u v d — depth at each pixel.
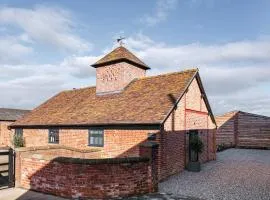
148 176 10.98
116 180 10.05
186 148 17.03
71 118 19.30
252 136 28.94
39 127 21.53
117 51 21.52
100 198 9.79
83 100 22.39
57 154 15.48
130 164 10.39
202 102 19.91
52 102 25.77
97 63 21.61
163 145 14.21
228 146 29.38
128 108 16.89
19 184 11.70
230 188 12.16
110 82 20.98
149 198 10.21
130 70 20.95
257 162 19.75
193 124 18.23
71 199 9.87
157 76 19.94
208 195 11.00
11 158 11.77
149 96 17.34
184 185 12.73
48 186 10.62
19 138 22.72
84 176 9.81
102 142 16.78
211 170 16.61
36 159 11.14
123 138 15.62
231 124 29.95
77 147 18.30
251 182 13.37
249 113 29.27
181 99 16.59
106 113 17.53
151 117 14.49
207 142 20.33
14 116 35.19
